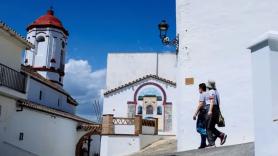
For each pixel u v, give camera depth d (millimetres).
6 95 20672
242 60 12969
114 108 34156
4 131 20906
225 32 13453
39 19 42125
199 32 13922
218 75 13273
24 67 32375
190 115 13570
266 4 13078
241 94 12766
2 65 19797
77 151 31312
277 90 5547
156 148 25656
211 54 13562
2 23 19891
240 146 8984
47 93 34719
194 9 14180
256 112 5824
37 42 41281
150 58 37750
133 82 34438
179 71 14523
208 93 10375
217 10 13734
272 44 5676
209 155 8781
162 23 15531
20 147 22906
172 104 33750
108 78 37656
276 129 5305
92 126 31594
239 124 12617
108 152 27406
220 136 10117
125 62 37875
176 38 15266
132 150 27297
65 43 43344
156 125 29359
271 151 5363
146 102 34000
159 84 34281
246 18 13234
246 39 13078
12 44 21812
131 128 27797
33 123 24688
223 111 12953
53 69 40594
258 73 5848
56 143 27891
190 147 13336
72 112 43562
